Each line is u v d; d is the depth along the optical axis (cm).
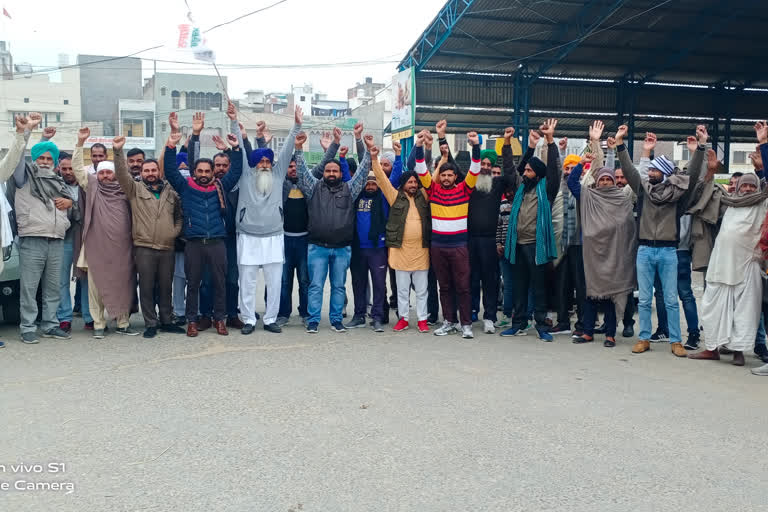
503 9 2109
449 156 803
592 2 2073
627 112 2814
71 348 704
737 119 3055
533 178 787
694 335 769
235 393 548
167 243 766
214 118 5031
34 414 492
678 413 517
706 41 2392
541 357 699
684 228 768
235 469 402
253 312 800
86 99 5134
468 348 736
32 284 731
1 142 4994
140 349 702
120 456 418
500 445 444
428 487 380
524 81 2603
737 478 400
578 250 816
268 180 781
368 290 995
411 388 569
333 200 799
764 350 703
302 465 408
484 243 805
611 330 771
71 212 790
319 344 740
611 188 772
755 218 682
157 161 777
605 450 439
